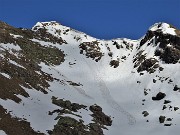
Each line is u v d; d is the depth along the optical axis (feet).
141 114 274.16
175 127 238.07
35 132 174.29
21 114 186.39
